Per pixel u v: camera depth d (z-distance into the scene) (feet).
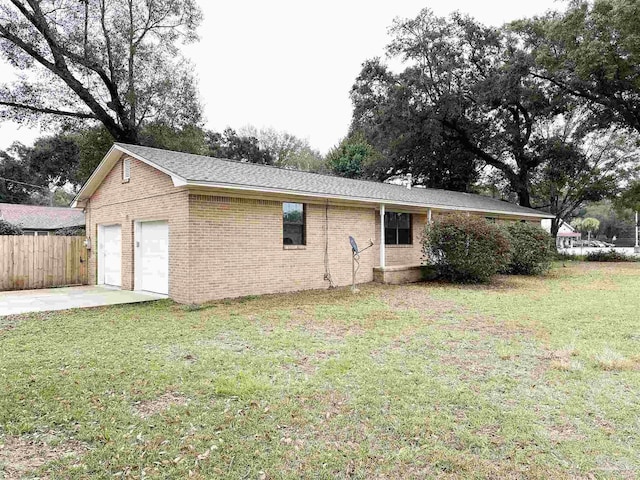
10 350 19.71
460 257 45.39
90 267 49.26
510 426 11.98
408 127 91.09
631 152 87.81
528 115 88.63
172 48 81.87
